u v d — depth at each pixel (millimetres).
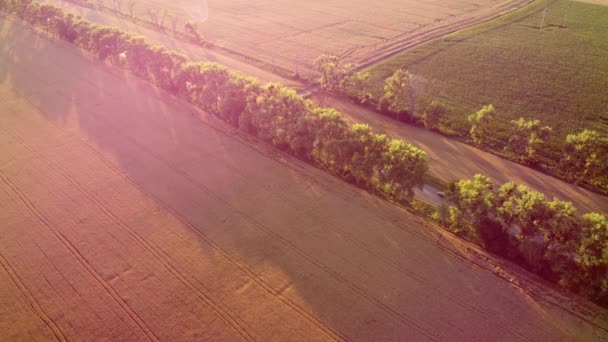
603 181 51031
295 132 53219
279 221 44500
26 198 47500
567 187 51031
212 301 35812
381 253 40531
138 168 52594
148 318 34406
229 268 38875
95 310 35125
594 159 50500
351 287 36938
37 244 41594
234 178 51125
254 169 52812
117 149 56188
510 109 68688
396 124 65438
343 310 34875
